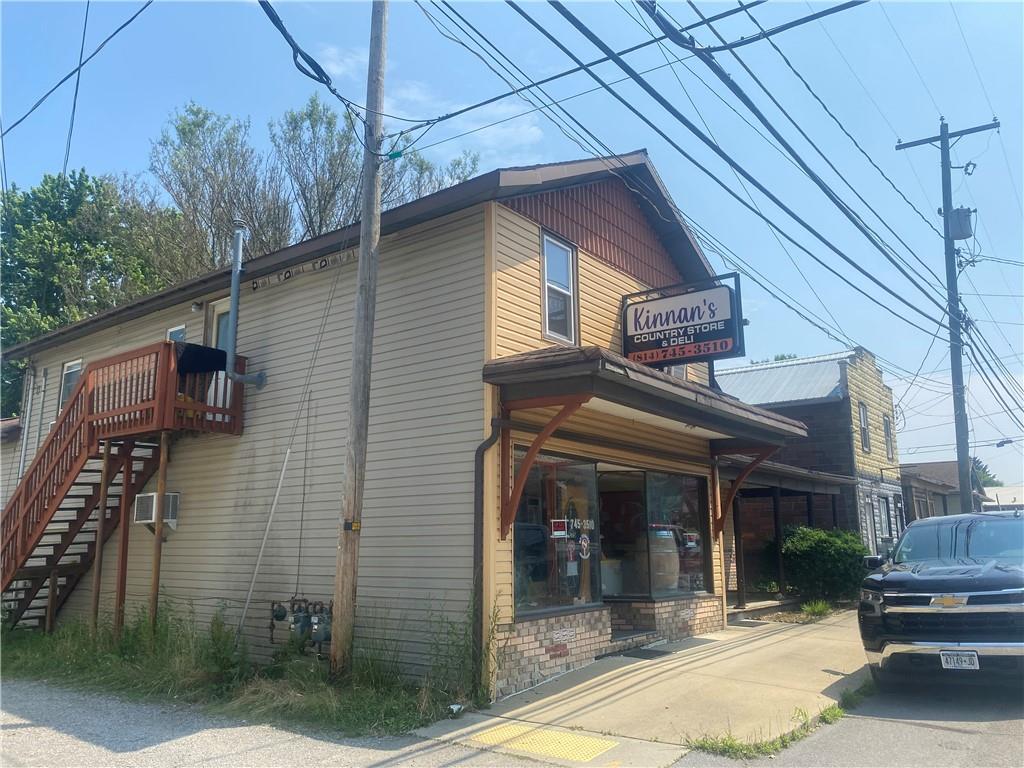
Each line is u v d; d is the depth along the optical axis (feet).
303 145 80.07
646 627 35.78
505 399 27.84
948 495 116.06
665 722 22.67
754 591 55.31
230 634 29.37
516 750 20.34
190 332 42.42
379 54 28.19
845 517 70.44
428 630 27.43
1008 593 23.53
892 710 24.14
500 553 26.96
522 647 27.17
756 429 38.06
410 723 22.61
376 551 29.66
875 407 82.28
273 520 34.27
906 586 25.21
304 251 34.55
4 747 21.38
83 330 49.52
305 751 20.42
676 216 41.83
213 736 21.99
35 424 53.31
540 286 31.96
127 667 30.42
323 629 29.32
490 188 28.35
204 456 38.47
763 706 24.11
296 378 35.06
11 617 42.22
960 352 52.60
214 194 78.54
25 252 84.99
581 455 32.17
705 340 34.83
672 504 39.42
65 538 41.11
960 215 53.83
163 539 39.65
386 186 78.95
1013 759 18.92
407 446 29.73
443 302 30.01
